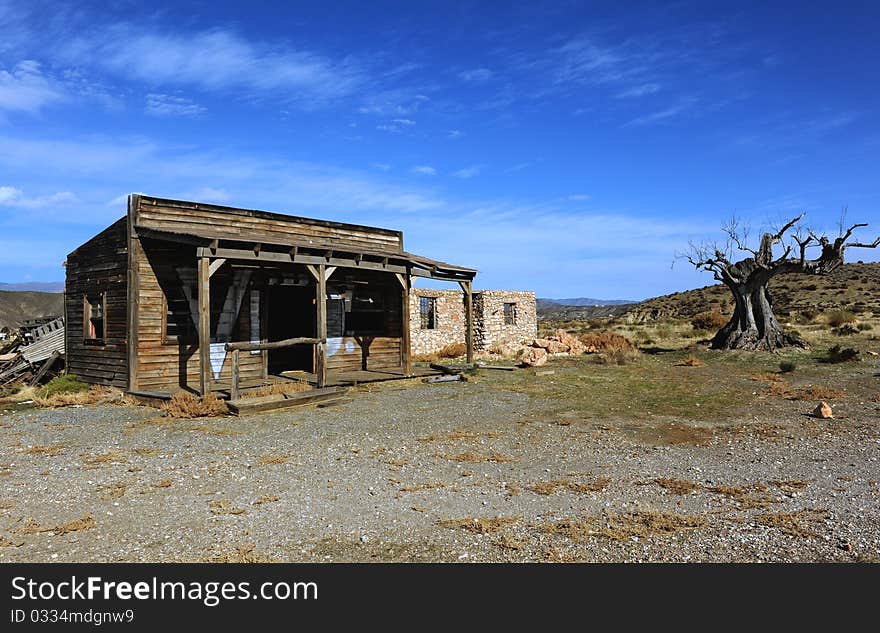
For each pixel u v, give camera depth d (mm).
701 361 21312
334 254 15141
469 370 18281
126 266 13789
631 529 5523
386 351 19406
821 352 22328
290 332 19875
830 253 22562
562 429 10414
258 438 9539
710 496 6574
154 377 13766
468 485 7027
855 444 9102
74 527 5559
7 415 11820
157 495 6574
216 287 14969
